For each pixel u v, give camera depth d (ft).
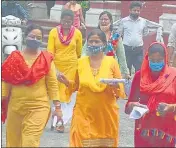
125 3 60.03
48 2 68.18
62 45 29.84
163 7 53.21
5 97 22.03
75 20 47.85
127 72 30.86
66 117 28.96
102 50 21.84
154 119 21.34
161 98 21.11
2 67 21.48
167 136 21.43
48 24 62.69
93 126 21.71
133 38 37.88
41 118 21.52
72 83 22.62
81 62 21.84
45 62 21.59
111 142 21.93
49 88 22.02
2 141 24.75
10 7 45.47
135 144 21.83
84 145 21.54
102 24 30.27
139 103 21.67
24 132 21.47
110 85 21.38
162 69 21.22
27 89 21.53
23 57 21.53
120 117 31.24
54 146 24.44
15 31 37.32
